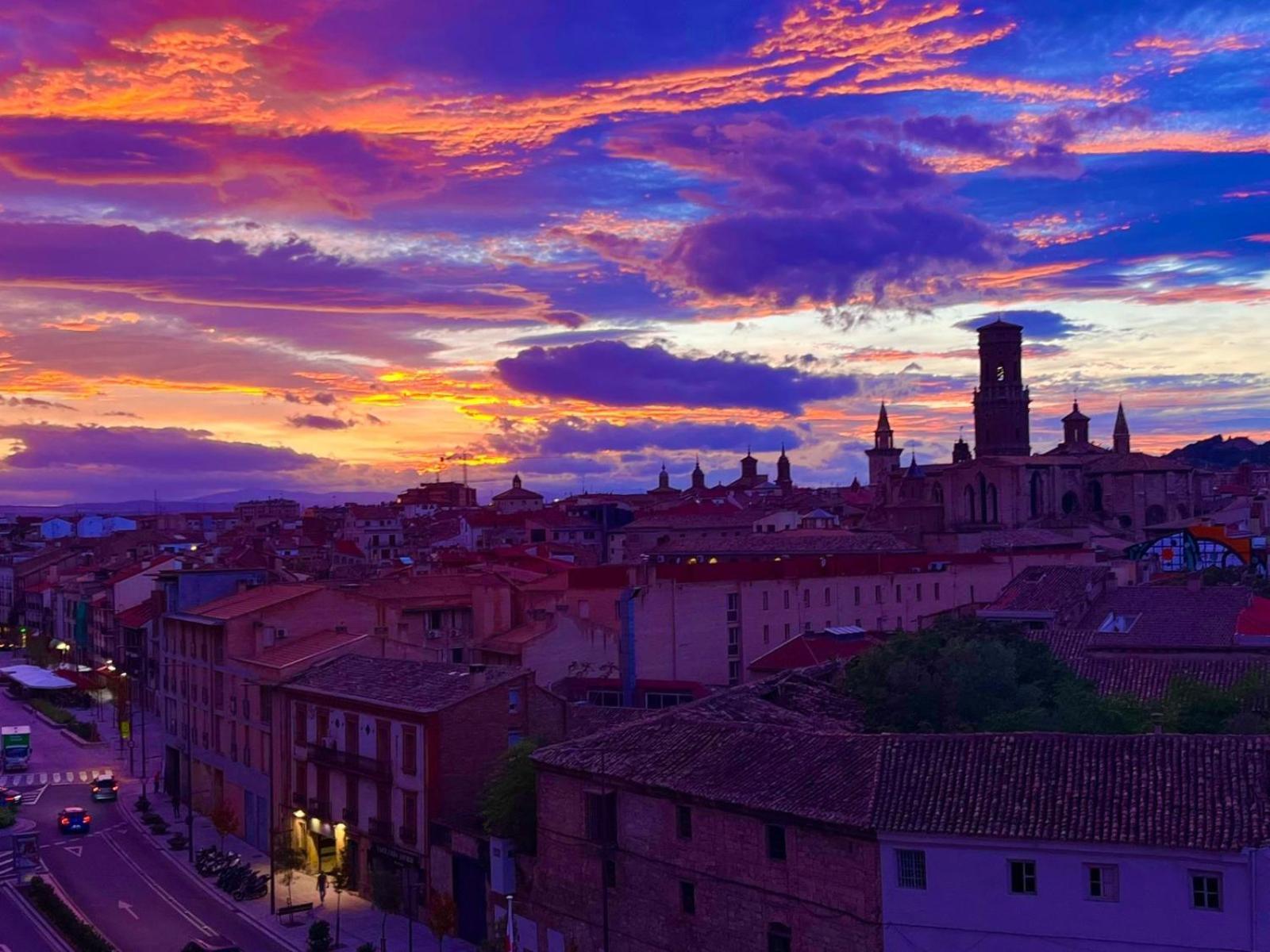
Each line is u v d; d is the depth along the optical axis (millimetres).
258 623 94500
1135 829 42812
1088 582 99250
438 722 70812
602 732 61688
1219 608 87312
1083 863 43531
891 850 46156
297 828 83938
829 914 48062
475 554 182500
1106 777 45125
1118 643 83812
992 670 70312
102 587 188125
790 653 105125
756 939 50844
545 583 118000
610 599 110250
